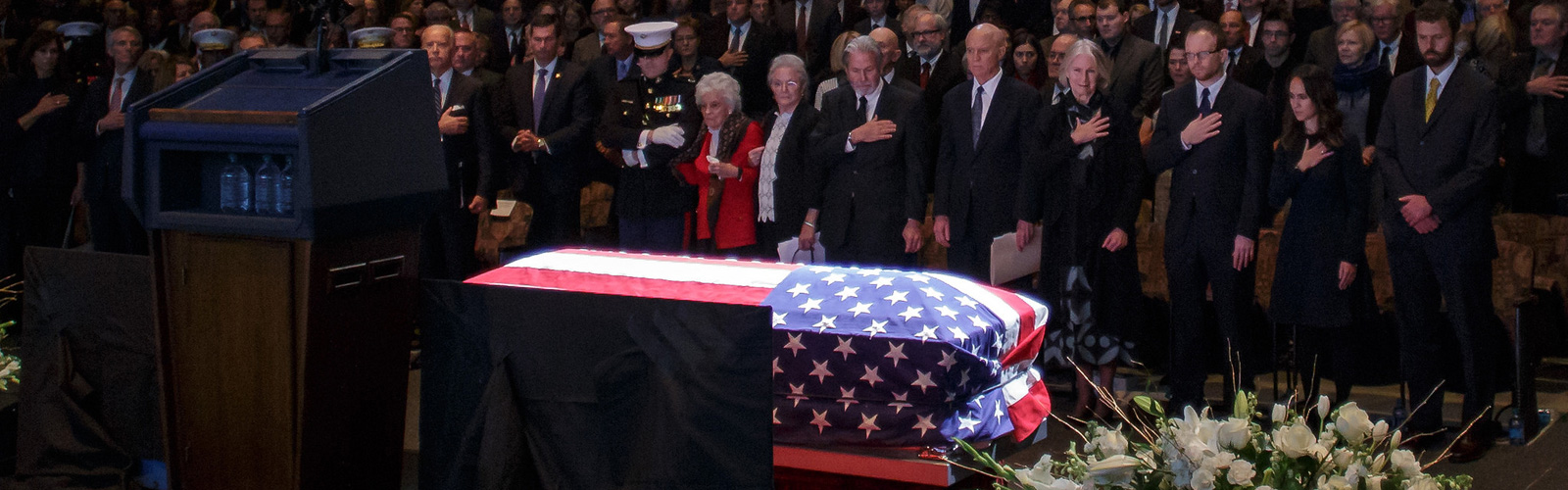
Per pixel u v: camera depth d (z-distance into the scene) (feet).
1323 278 24.40
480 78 34.06
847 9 38.14
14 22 49.96
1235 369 25.18
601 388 13.93
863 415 16.19
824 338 16.20
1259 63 31.45
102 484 17.54
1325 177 24.09
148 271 16.88
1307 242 24.48
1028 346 17.34
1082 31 32.35
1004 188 26.53
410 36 36.91
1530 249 25.88
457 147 31.96
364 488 14.48
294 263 13.28
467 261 32.63
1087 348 25.61
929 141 29.53
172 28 47.93
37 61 38.40
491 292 14.40
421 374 15.01
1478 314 23.43
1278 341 29.78
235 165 14.02
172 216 13.65
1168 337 29.94
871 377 16.07
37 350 17.72
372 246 14.06
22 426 17.87
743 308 13.11
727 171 28.89
